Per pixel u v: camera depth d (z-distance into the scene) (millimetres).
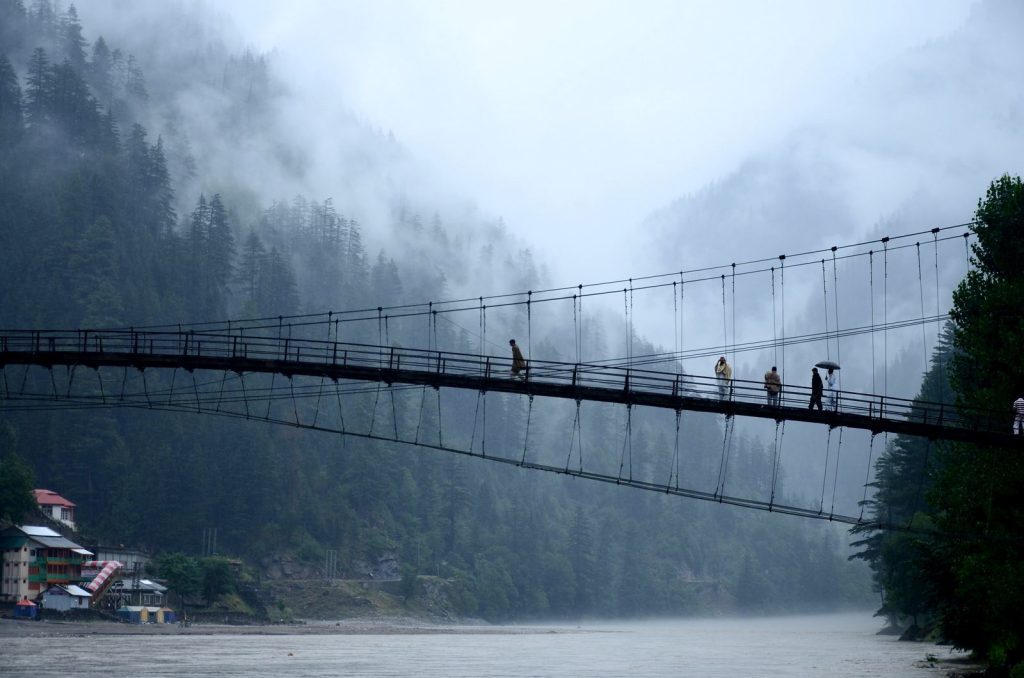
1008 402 59688
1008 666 71250
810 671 96562
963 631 77125
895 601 126375
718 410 63438
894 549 125062
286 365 68500
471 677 90375
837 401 61938
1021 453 58469
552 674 94938
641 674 95250
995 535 58969
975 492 59750
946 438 59625
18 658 103188
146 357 70500
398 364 67062
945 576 77250
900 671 94312
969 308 64125
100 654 111312
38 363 71625
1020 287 60531
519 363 65312
